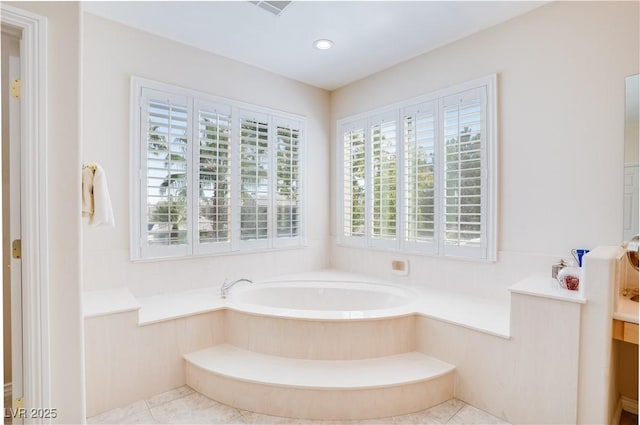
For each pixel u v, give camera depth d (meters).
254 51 3.30
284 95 3.88
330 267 4.31
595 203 2.34
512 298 2.05
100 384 2.13
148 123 2.93
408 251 3.44
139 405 2.21
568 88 2.46
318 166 4.23
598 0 2.33
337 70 3.74
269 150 3.74
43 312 1.62
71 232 1.72
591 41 2.36
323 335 2.37
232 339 2.63
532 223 2.63
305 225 4.08
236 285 3.33
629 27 2.21
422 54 3.35
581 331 1.81
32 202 1.61
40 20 1.63
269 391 2.11
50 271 1.66
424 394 2.18
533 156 2.62
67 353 1.71
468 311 2.53
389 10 2.62
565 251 2.47
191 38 3.06
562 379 1.87
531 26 2.63
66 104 1.71
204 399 2.28
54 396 1.67
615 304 1.82
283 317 2.42
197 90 3.21
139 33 2.90
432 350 2.44
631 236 2.19
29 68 1.61
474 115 2.93
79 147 1.76
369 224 3.85
